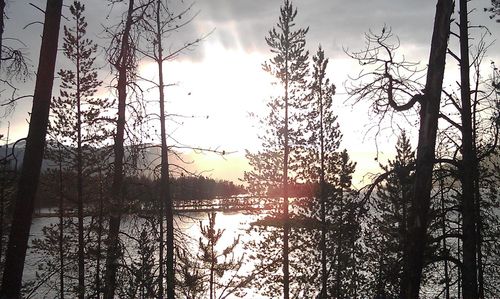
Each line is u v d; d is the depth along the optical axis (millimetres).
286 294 22422
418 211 8164
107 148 10727
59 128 19375
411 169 8312
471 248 8547
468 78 9023
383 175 8477
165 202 11641
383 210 18609
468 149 8750
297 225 22344
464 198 8711
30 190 7133
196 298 11500
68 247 19234
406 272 8211
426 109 8133
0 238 14141
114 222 10727
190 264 11453
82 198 18625
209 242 11930
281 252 22750
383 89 7906
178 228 11727
